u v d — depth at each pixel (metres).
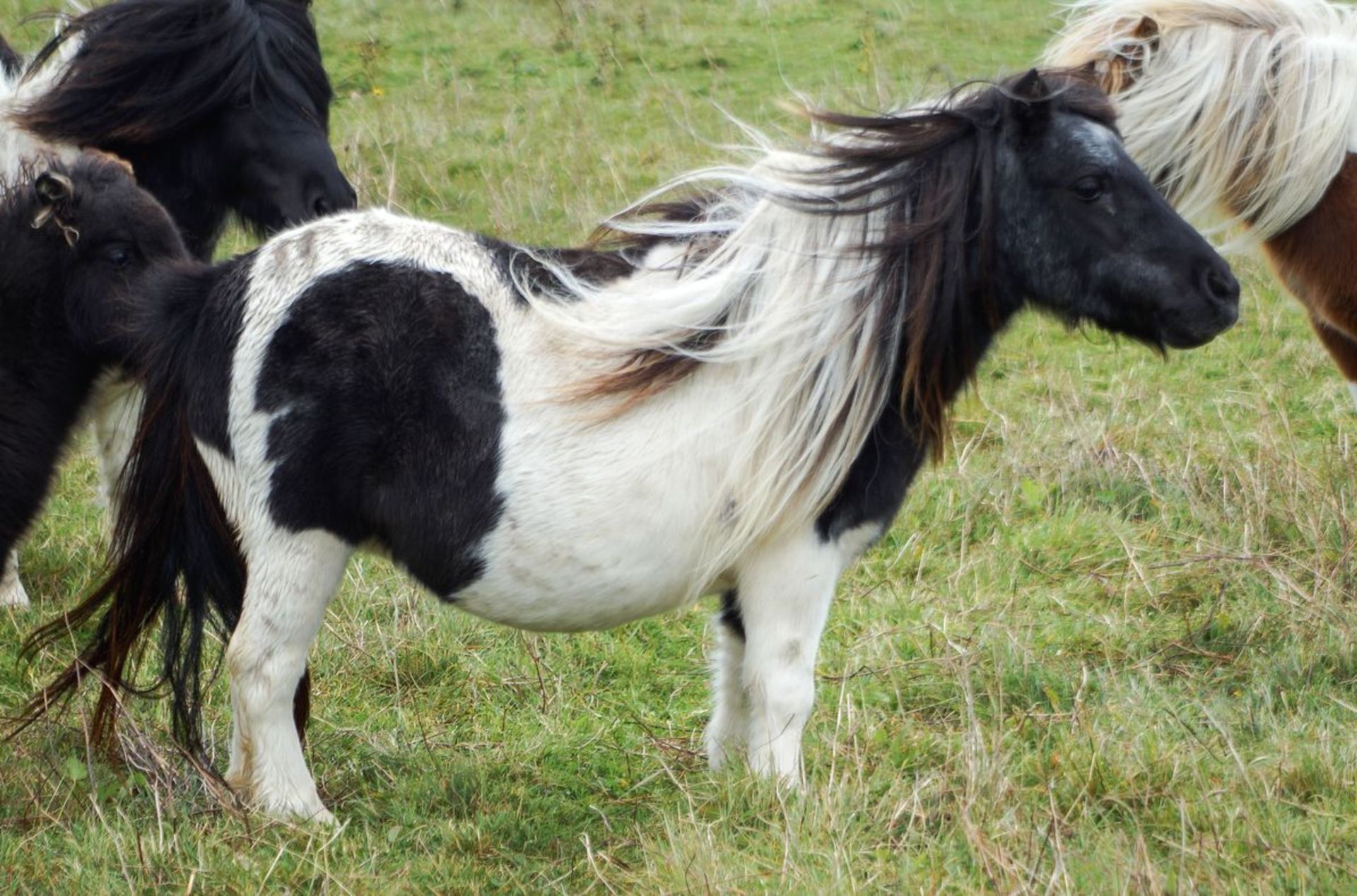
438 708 8.63
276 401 6.62
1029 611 9.38
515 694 8.80
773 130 17.56
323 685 8.73
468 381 6.62
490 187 16.27
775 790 6.86
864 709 8.16
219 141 9.94
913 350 6.71
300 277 6.68
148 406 7.02
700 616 9.76
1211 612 9.12
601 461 6.64
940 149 6.77
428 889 6.59
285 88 9.96
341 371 6.57
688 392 6.75
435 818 7.29
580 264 7.04
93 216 7.71
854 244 6.75
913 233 6.65
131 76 9.59
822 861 6.39
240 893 6.37
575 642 9.30
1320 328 9.96
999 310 7.00
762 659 6.96
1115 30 9.28
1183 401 12.47
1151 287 6.68
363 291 6.61
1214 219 9.45
